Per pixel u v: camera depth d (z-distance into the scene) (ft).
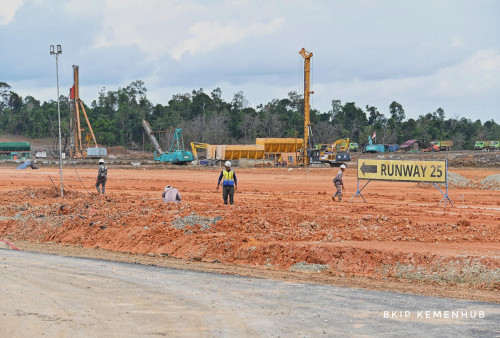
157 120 581.94
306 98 277.44
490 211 81.66
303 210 79.41
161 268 43.70
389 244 50.19
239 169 247.70
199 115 552.00
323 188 139.74
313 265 46.21
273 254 48.70
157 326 27.58
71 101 377.09
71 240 61.36
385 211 78.95
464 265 42.52
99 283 37.29
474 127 613.52
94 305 31.40
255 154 280.10
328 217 66.80
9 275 39.91
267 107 592.19
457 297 36.06
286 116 568.41
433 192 125.39
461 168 234.17
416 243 51.19
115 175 207.00
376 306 32.04
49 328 27.25
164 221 61.87
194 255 51.31
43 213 72.28
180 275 40.65
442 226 60.18
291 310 30.81
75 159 360.48
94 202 80.53
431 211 80.79
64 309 30.55
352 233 55.42
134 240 57.11
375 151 410.31
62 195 96.99
